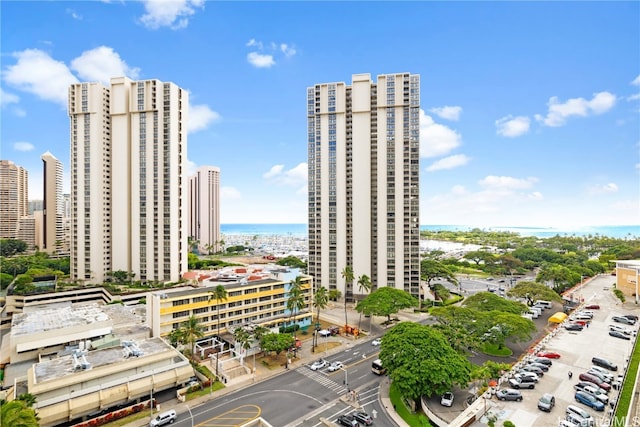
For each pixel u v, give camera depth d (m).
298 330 108.88
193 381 72.62
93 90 158.12
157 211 157.00
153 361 67.38
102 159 158.88
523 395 59.31
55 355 80.06
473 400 61.88
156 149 157.62
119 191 160.62
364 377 77.44
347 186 145.62
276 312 111.50
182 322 91.81
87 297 137.50
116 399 60.84
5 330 113.50
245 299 104.19
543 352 76.06
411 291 135.62
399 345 67.44
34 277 140.38
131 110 159.62
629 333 87.19
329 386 73.06
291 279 115.69
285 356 89.12
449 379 59.88
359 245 142.00
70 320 87.25
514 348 91.25
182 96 164.12
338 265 144.75
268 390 71.12
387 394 69.94
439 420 57.91
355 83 143.50
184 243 163.88
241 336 84.00
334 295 138.00
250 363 84.31
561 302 115.56
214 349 91.25
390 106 139.00
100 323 85.88
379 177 139.12
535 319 113.62
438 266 162.75
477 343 80.06
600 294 132.75
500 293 156.12
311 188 149.88
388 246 137.75
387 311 107.56
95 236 156.75
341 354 90.88
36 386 55.22
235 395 69.00
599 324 97.00
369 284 121.62
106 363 63.97
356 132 143.50
